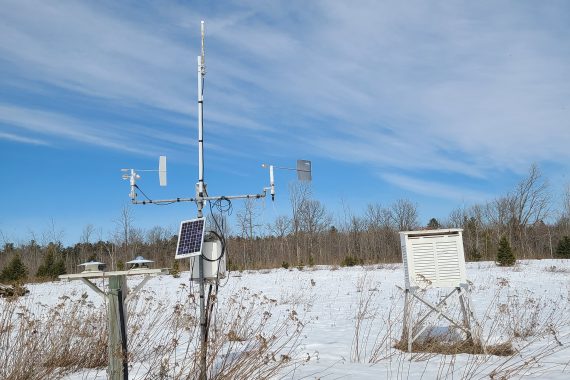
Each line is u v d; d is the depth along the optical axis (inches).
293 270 1258.6
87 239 2018.9
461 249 287.1
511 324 363.6
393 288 735.1
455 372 233.8
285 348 303.1
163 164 227.0
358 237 2082.9
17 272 1171.9
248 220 1972.2
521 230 2006.6
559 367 239.8
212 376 214.5
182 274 1233.4
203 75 232.7
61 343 261.9
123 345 199.9
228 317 411.2
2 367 232.5
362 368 244.8
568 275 902.4
